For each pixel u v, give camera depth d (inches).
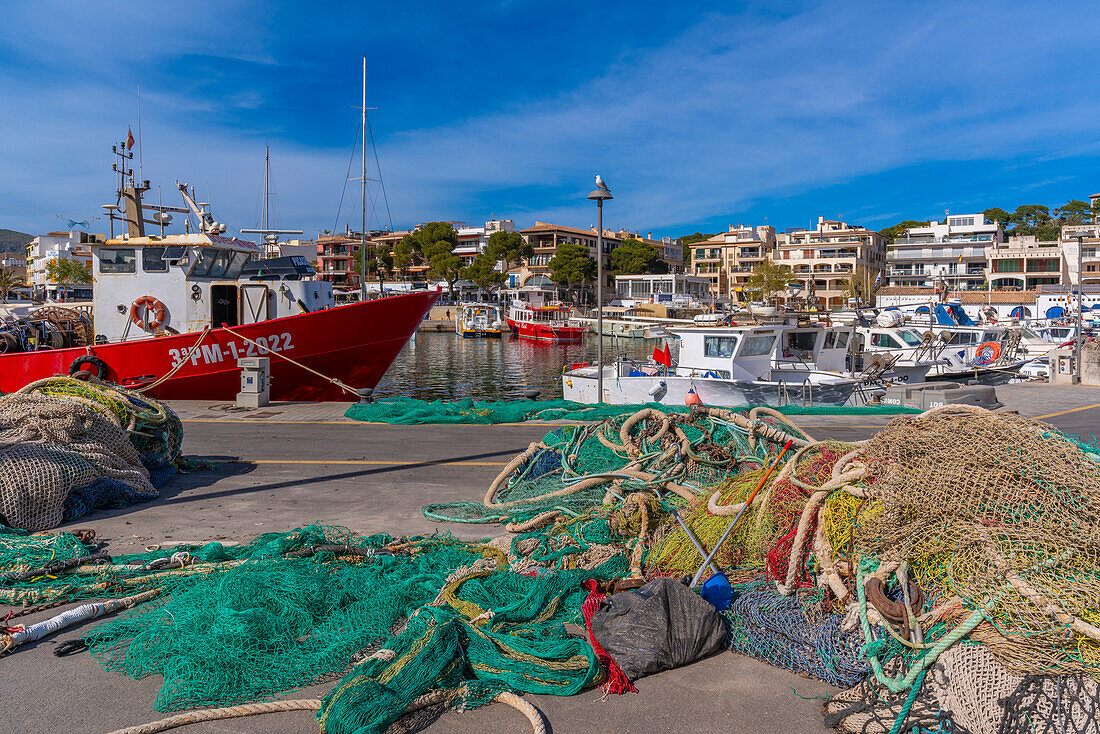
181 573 176.2
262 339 607.2
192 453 354.9
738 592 159.8
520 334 2780.5
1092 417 505.4
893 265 3708.2
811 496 153.6
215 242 650.2
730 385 617.6
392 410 477.1
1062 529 120.5
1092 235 3036.4
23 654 142.0
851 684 132.3
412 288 3472.0
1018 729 108.7
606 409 479.8
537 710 123.5
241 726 119.2
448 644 134.8
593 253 4040.4
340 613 154.5
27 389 280.4
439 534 219.3
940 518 130.1
